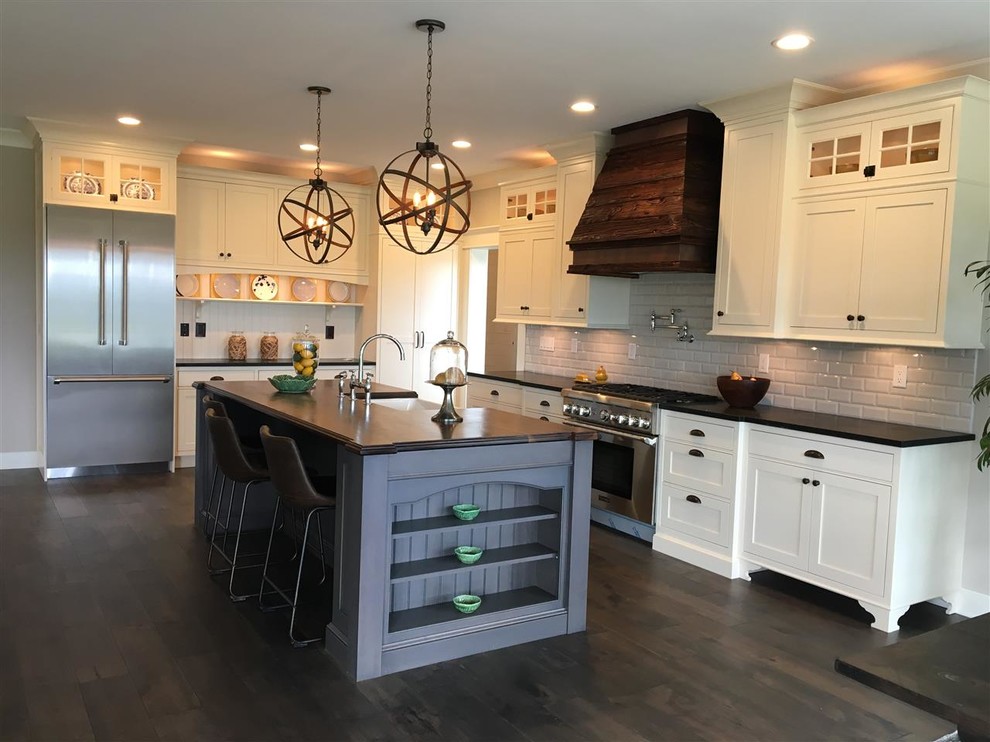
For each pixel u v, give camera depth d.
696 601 3.82
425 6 3.17
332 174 7.35
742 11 3.11
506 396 6.03
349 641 2.97
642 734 2.59
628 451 4.80
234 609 3.56
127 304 5.94
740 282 4.33
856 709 2.79
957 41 3.38
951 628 1.66
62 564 4.06
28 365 6.15
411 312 7.40
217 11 3.30
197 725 2.56
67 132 5.60
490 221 7.18
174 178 6.06
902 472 3.40
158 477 6.07
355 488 2.93
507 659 3.14
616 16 3.21
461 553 3.24
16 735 2.46
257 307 7.23
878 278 3.71
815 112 3.96
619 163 5.12
